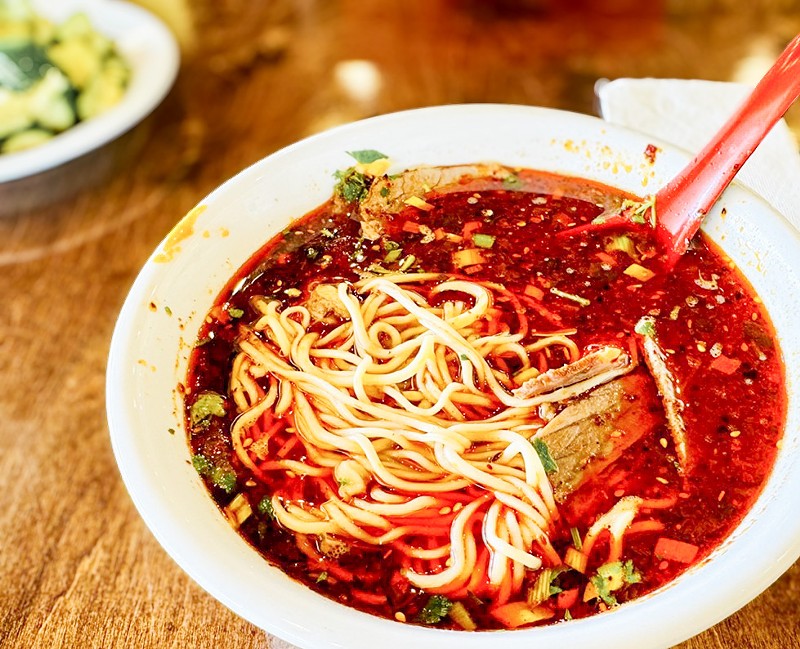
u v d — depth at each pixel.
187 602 0.32
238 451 0.31
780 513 0.26
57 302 0.43
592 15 0.60
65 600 0.33
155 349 0.31
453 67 0.55
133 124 0.51
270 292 0.36
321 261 0.36
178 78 0.57
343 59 0.57
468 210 0.38
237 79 0.56
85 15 0.59
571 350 0.33
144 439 0.28
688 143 0.40
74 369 0.41
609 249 0.36
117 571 0.33
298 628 0.24
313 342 0.35
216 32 0.62
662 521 0.29
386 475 0.31
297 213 0.37
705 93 0.42
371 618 0.25
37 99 0.54
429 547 0.30
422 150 0.37
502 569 0.29
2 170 0.47
